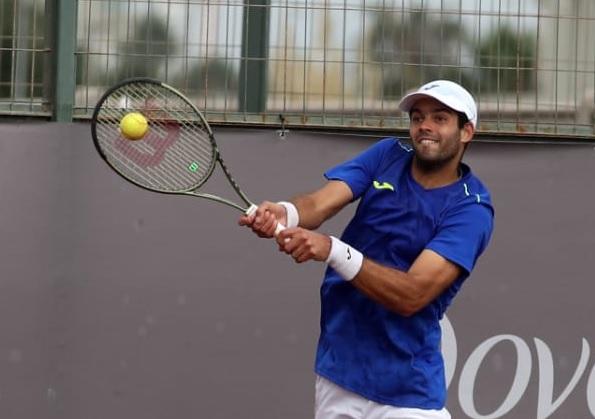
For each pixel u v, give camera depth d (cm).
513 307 1523
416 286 1076
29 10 1523
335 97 1552
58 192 1485
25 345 1478
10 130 1480
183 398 1495
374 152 1184
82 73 1527
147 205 1492
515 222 1530
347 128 1530
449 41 1559
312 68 1550
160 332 1494
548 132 1556
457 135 1120
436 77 1559
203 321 1495
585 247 1534
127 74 1534
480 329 1518
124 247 1490
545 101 1566
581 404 1527
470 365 1516
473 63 1562
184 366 1494
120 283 1490
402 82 1555
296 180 1516
